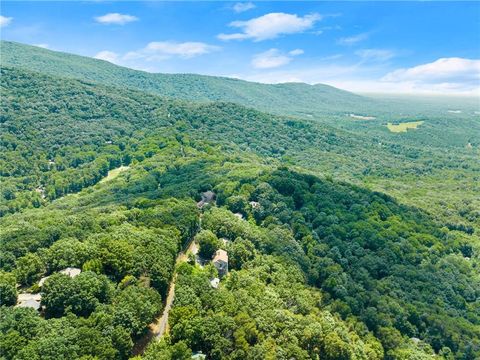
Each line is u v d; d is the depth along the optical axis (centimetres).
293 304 10756
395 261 15300
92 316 7612
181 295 8744
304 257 13875
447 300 14025
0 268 9575
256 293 10031
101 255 9494
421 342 11912
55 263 9481
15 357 6475
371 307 12388
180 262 11331
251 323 8488
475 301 14562
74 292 7956
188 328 7844
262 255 12850
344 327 10562
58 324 7212
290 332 8938
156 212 13762
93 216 13750
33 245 10588
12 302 8319
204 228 13712
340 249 15300
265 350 8119
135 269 9306
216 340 7888
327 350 9106
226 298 9150
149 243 10512
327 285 12888
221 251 11906
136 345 7956
